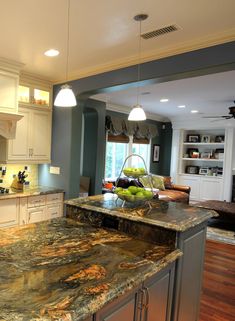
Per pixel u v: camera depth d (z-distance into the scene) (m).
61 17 2.23
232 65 2.47
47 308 0.93
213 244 4.33
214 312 2.49
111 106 6.22
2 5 2.05
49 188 4.20
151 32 2.47
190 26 2.33
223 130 7.93
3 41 2.74
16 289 1.06
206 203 5.71
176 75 2.83
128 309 1.24
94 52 2.99
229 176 7.29
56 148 4.25
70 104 2.33
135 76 3.12
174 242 1.66
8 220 3.49
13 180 4.06
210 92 4.73
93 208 2.05
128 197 2.06
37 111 4.07
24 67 3.60
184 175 8.20
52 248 1.52
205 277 3.19
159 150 8.44
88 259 1.39
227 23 2.27
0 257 1.37
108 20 2.26
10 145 3.74
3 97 3.37
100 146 5.37
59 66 3.52
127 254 1.49
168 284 1.61
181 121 8.02
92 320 1.03
